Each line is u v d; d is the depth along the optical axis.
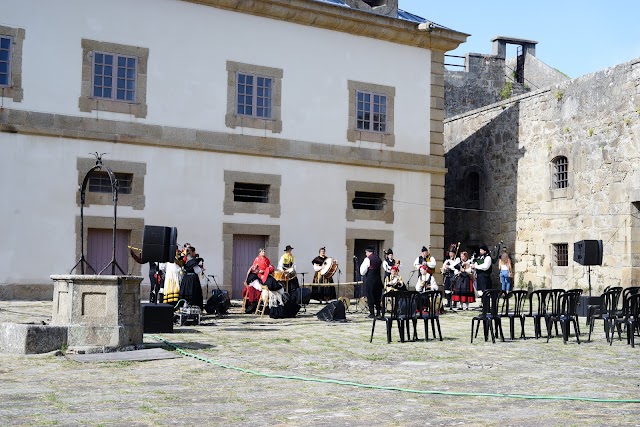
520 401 6.95
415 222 23.30
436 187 23.75
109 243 19.27
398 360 9.96
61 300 10.26
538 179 23.80
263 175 21.00
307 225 21.56
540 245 23.59
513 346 11.54
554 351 10.97
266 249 21.14
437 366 9.42
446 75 32.66
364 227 22.45
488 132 26.30
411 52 23.61
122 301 10.23
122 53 19.34
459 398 7.14
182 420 6.06
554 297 12.72
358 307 18.89
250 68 20.95
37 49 18.41
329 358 10.09
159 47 19.80
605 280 21.08
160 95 19.73
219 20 20.59
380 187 22.81
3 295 17.80
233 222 20.50
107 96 19.19
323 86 22.03
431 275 18.02
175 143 19.77
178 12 20.06
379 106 22.98
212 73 20.44
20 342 9.87
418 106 23.61
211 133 20.31
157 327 12.57
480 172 26.64
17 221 18.02
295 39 21.69
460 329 14.14
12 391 7.38
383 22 22.66
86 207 18.77
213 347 10.98
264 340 11.94
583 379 8.38
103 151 19.02
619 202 20.69
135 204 19.30
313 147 21.72
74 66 18.80
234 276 20.83
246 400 7.02
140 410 6.46
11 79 18.14
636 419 5.99
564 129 22.78
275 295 15.74
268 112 21.23
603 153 21.30
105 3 19.19
